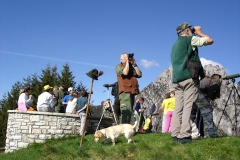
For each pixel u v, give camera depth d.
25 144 15.00
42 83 31.80
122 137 9.41
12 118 15.55
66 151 7.89
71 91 15.92
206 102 8.41
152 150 7.04
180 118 7.62
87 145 8.56
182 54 7.29
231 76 9.58
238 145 6.84
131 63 10.47
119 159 6.88
